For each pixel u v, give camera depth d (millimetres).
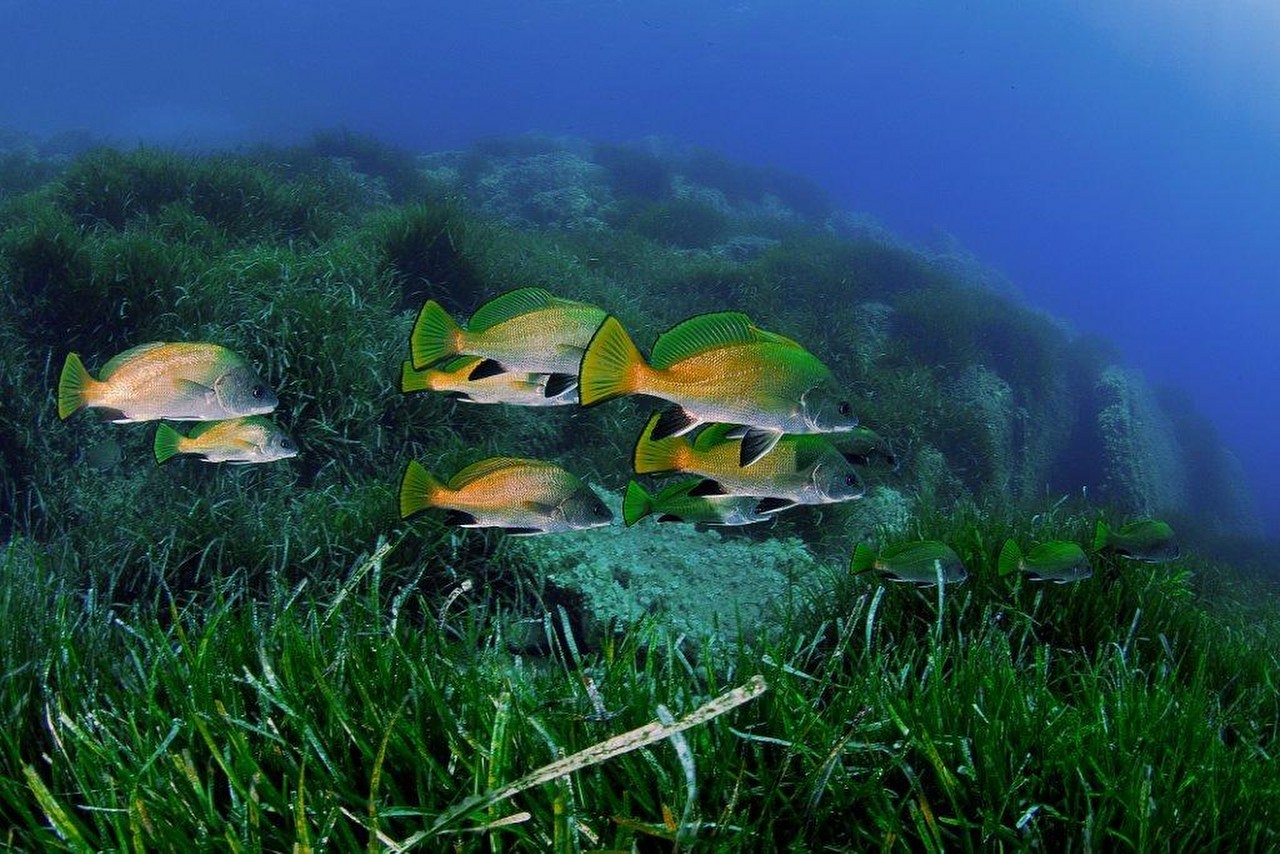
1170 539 1942
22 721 1213
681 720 929
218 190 4164
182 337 2783
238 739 1055
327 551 2102
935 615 1805
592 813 1008
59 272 2812
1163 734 1255
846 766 1157
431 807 1026
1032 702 1350
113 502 2396
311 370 2670
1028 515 2500
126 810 1005
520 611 2068
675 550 2389
